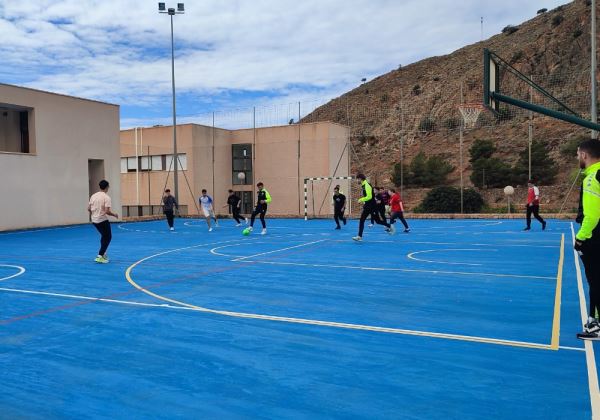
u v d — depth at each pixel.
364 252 12.41
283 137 31.80
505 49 79.75
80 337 5.34
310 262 10.74
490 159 45.12
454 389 3.79
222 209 33.03
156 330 5.56
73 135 23.38
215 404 3.62
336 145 31.42
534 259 10.77
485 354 4.58
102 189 11.12
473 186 43.62
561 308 6.32
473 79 75.69
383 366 4.32
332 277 8.83
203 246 14.28
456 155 57.44
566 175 41.19
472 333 5.27
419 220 24.39
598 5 63.44
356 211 34.53
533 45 73.44
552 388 3.77
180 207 31.45
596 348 4.70
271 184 32.22
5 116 22.05
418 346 4.86
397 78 96.00
